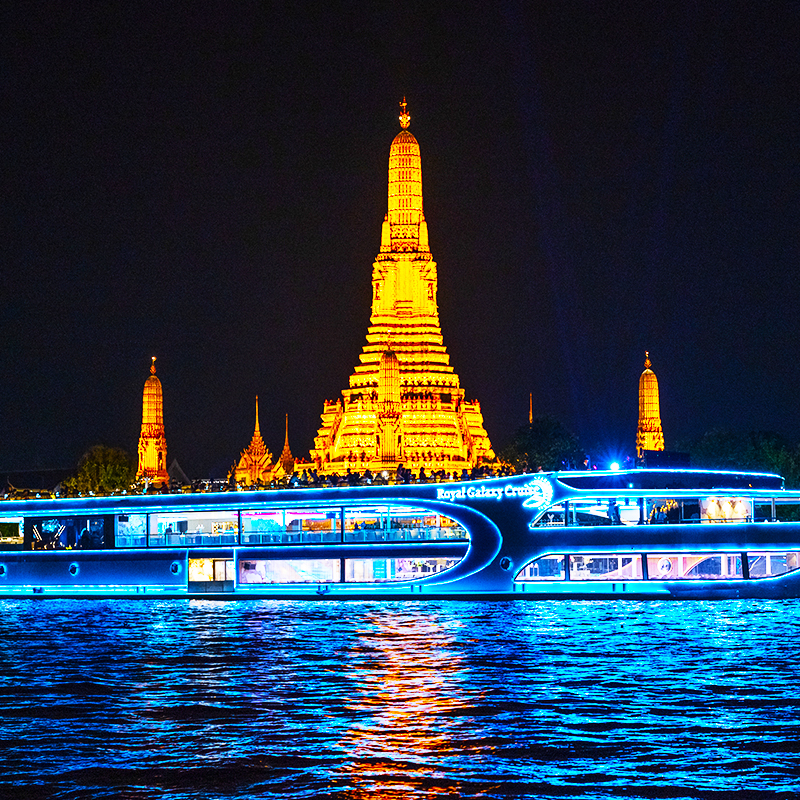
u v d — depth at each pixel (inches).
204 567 4542.3
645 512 4178.2
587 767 2220.7
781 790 2091.5
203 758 2289.6
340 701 2738.7
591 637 3516.2
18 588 4719.5
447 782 2146.9
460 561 4284.0
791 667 3031.5
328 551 4404.5
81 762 2268.7
